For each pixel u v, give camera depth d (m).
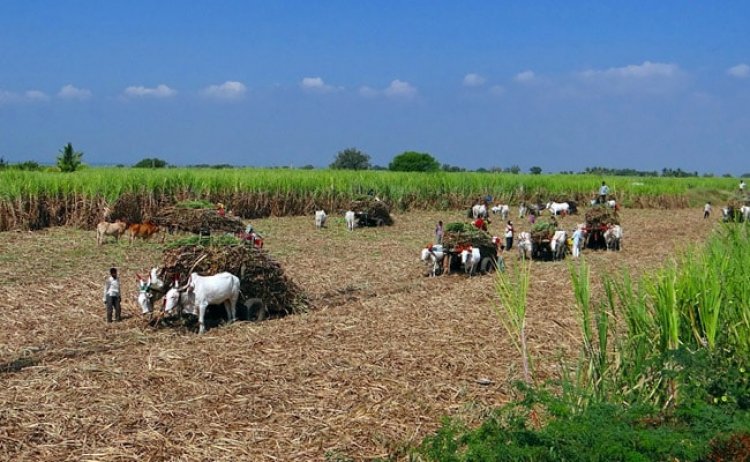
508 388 10.01
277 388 10.05
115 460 7.73
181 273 13.91
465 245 21.11
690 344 8.55
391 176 46.91
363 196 35.19
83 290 17.08
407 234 31.22
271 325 13.88
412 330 13.59
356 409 9.29
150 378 10.40
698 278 9.01
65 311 14.97
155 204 32.72
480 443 6.91
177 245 14.20
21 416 8.85
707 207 45.06
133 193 32.09
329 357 11.61
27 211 28.92
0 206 28.30
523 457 6.52
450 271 21.59
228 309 14.07
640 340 8.53
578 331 13.41
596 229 28.12
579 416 7.11
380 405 9.43
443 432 7.31
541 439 6.67
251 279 14.39
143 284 13.88
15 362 11.48
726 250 10.41
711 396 7.67
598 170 88.94
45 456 7.79
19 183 29.28
